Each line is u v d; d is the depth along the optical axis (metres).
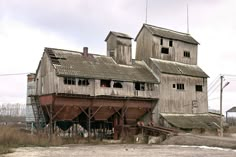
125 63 54.44
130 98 49.62
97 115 47.69
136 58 59.50
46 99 45.00
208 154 30.77
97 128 52.88
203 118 57.22
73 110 45.22
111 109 48.56
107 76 47.91
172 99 54.78
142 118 53.78
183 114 55.81
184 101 56.47
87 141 46.12
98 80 47.25
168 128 49.22
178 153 31.98
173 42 59.00
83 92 45.81
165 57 57.66
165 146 40.53
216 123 56.72
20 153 31.45
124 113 49.78
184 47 60.56
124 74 50.81
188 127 51.06
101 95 46.53
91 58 51.28
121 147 39.47
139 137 48.12
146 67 56.28
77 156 29.56
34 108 48.72
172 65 57.19
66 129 50.62
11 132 40.34
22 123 74.56
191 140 42.09
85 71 46.62
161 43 57.41
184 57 60.38
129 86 50.34
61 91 43.84
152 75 54.53
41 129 46.97
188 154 30.98
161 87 53.56
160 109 53.00
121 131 48.91
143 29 58.25
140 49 58.66
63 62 46.44
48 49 47.81
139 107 51.47
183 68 58.31
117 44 53.88
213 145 38.56
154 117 53.16
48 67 46.31
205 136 45.09
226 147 36.75
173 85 55.25
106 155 30.50
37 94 48.78
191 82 58.06
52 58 46.34
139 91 51.41
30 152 32.47
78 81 45.66
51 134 42.94
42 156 29.28
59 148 37.41
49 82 45.62
